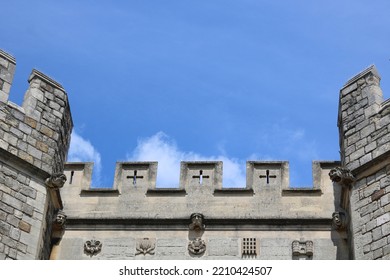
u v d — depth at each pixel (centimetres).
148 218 2770
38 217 2442
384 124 2516
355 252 2388
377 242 2350
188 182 2856
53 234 2741
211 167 2884
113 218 2777
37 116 2588
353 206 2466
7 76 2559
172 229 2752
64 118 2703
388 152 2439
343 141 2631
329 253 2661
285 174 2845
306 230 2714
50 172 2520
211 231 2736
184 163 2892
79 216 2788
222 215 2766
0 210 2364
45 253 2566
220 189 2822
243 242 2706
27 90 2639
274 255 2672
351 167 2522
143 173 2892
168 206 2803
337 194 2783
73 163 2914
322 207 2762
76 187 2862
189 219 2752
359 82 2678
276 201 2789
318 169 2842
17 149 2477
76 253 2719
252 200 2797
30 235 2398
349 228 2559
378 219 2381
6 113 2503
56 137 2605
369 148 2509
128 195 2841
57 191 2558
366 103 2611
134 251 2714
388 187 2403
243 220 2744
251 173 2855
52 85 2688
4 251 2322
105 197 2839
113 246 2730
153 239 2733
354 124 2605
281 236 2711
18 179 2445
